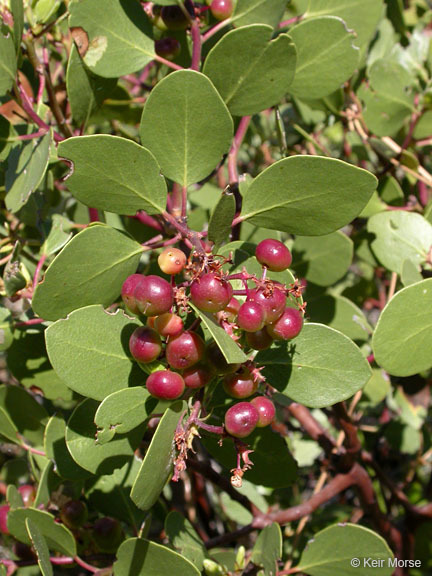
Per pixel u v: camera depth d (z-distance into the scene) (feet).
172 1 0.81
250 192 0.72
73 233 1.03
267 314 0.65
